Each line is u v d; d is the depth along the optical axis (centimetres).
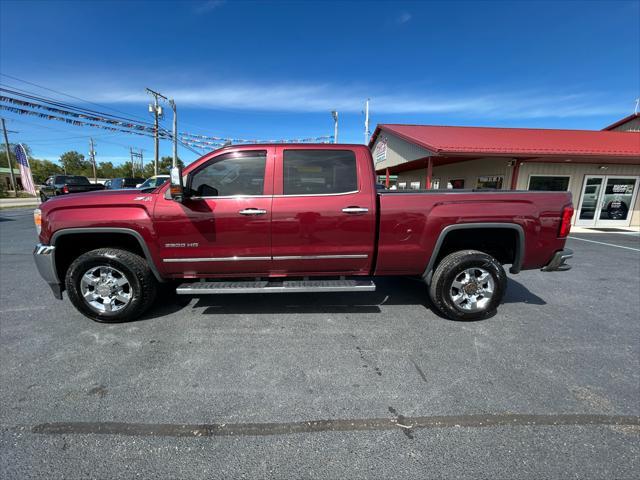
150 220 332
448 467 182
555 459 187
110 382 255
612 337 334
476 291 365
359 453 191
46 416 218
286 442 199
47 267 341
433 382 257
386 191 371
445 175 1695
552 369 276
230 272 354
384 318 374
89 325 352
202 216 333
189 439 201
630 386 254
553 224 356
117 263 342
